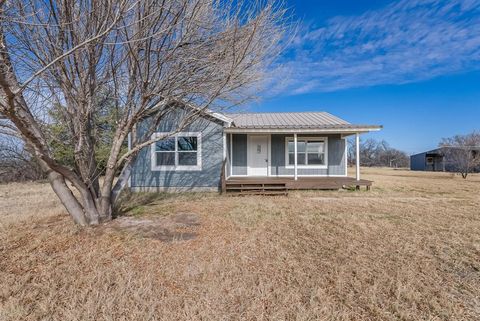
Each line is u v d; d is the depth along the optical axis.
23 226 4.94
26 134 3.58
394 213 6.07
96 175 5.31
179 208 6.77
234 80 4.73
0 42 3.31
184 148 10.05
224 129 9.82
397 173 24.38
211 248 3.80
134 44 4.22
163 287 2.69
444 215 5.87
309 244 3.96
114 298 2.46
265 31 4.54
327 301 2.41
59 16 3.97
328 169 11.60
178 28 4.27
